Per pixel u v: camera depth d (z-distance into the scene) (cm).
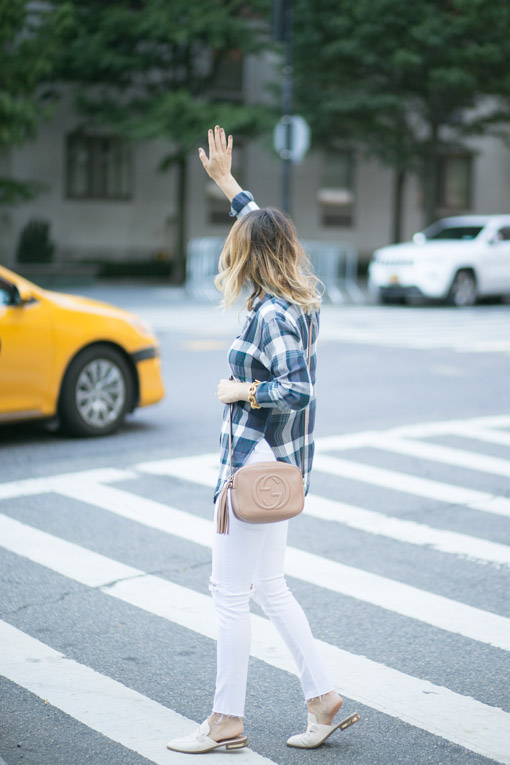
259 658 439
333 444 886
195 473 771
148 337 920
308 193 3475
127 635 462
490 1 2602
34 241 2984
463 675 421
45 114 2236
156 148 3253
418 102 2922
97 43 2678
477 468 805
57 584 528
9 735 362
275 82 2886
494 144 3709
